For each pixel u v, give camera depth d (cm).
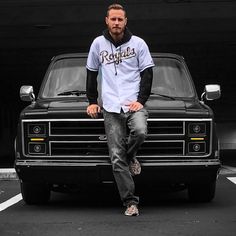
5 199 811
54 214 676
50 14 2042
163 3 1988
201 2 1992
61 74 790
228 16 2034
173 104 691
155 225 600
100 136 667
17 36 2306
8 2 1920
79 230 582
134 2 1975
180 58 813
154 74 782
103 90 644
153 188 757
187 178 671
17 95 4428
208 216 651
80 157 668
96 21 2061
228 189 892
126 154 643
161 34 2330
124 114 636
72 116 670
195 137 670
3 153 4494
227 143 7131
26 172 676
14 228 598
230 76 3462
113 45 646
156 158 666
